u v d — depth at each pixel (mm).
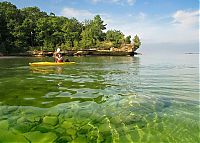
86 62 37938
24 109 7758
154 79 16453
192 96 10523
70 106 8211
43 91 10859
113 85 13219
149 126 6605
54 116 7129
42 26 79500
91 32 88688
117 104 8672
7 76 16828
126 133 6109
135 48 77750
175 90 12023
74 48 79062
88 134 5953
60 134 5887
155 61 43062
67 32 85125
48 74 18328
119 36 90938
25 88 11656
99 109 7957
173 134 6129
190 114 7723
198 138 5934
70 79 15453
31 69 22594
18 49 72688
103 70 23031
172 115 7578
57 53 30297
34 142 5426
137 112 7777
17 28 74250
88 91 11047
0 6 82000
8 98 9305
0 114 7211
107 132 6121
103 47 82000
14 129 6090
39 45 81750
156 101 9359
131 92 11141
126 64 33469
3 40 73625
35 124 6453
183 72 22156
